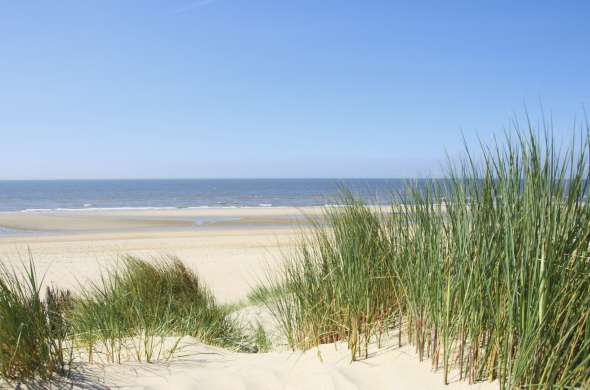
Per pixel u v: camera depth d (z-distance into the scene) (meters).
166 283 5.43
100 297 4.47
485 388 2.36
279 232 23.70
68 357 3.13
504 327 2.34
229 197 74.81
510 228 2.32
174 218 34.66
